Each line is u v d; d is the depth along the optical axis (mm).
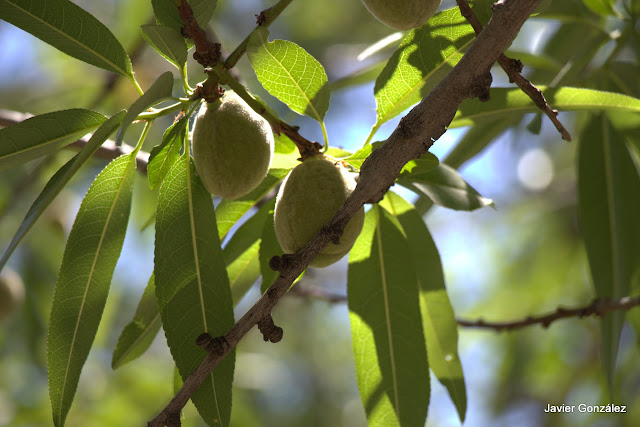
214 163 506
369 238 578
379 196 486
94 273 535
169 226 525
